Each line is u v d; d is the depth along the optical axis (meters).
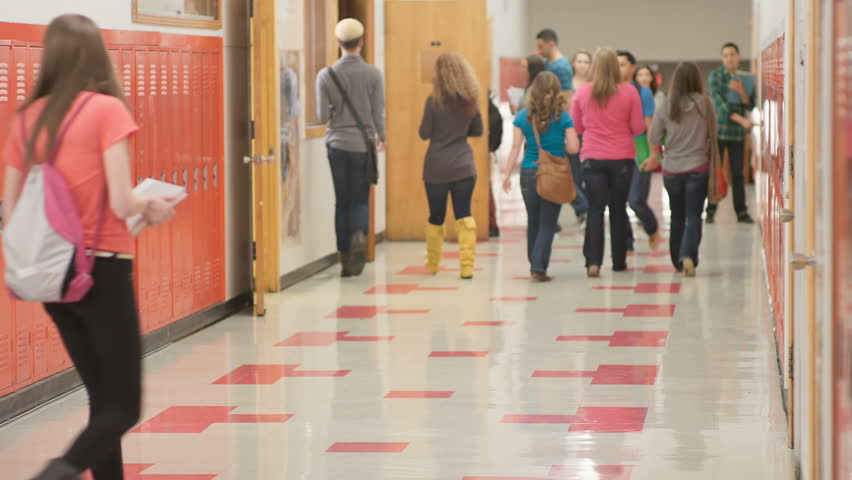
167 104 8.76
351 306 10.60
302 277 12.38
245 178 10.75
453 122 11.94
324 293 11.39
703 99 11.63
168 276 8.89
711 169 11.72
